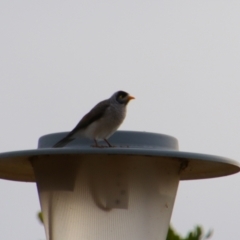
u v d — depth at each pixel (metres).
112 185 10.32
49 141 11.24
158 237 10.58
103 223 10.27
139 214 10.35
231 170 11.84
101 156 10.31
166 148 10.80
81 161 10.39
